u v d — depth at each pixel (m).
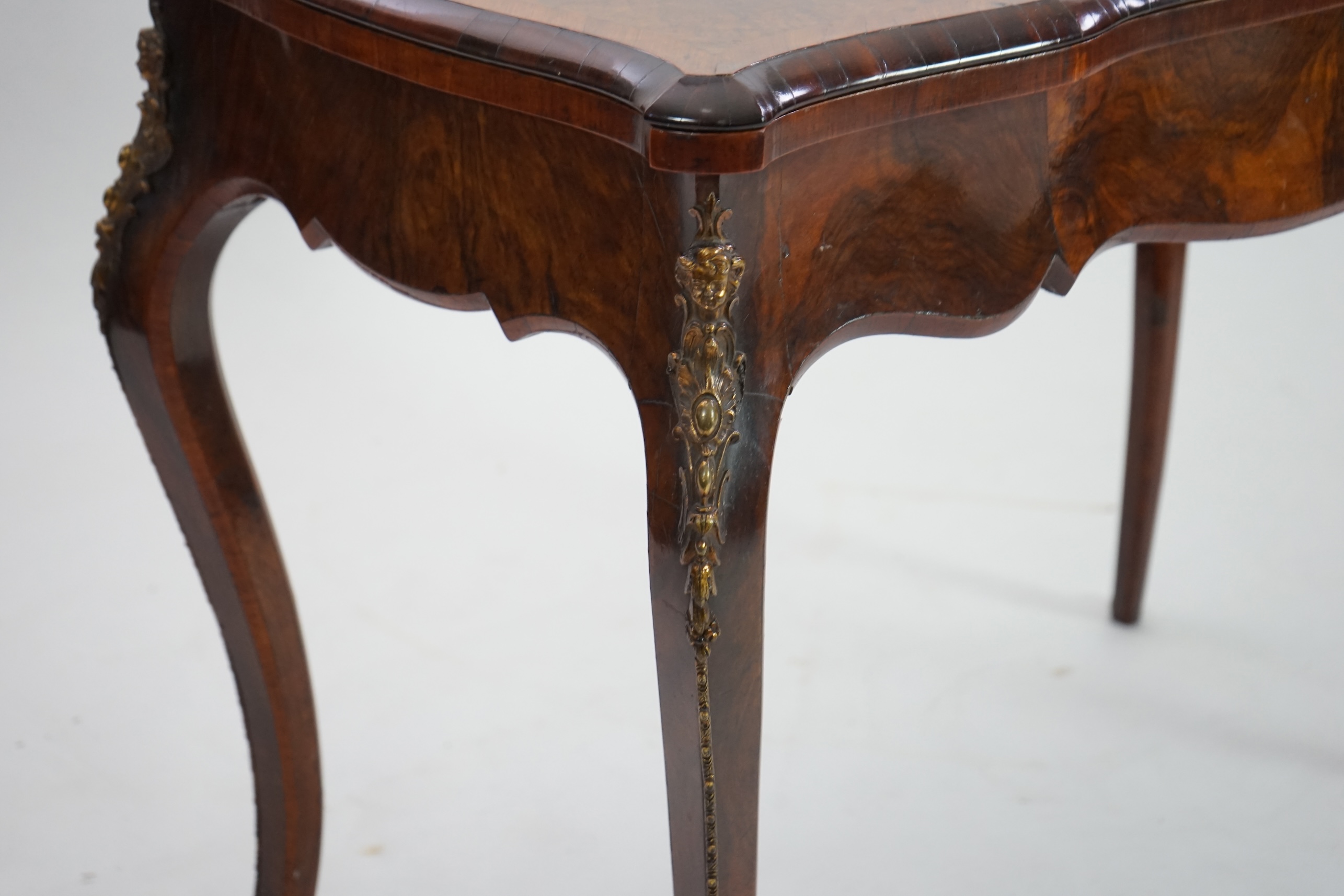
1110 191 1.38
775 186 1.20
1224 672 2.16
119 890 1.77
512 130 1.25
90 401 2.90
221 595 1.60
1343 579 2.39
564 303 1.26
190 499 1.57
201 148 1.44
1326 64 1.45
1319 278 3.47
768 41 1.21
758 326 1.21
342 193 1.35
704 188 1.17
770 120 1.15
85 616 2.27
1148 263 1.99
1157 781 1.93
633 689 2.13
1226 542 2.51
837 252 1.25
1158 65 1.38
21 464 2.69
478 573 2.43
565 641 2.25
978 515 2.62
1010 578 2.42
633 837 1.85
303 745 1.65
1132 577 2.23
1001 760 1.97
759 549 1.24
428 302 1.34
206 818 1.87
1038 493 2.70
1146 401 2.10
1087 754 1.99
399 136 1.31
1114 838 1.85
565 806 1.89
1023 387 3.11
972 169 1.29
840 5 1.27
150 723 2.03
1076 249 1.36
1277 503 2.63
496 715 2.07
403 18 1.25
